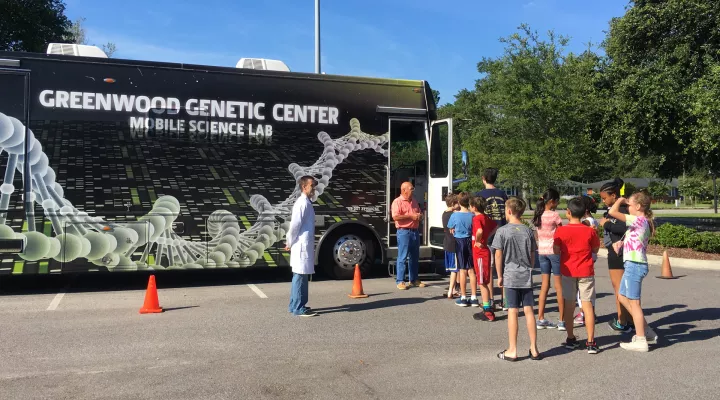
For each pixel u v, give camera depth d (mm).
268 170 9203
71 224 8125
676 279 11023
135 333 6379
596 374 5199
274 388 4723
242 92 9156
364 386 4805
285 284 9617
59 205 8086
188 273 10633
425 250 10227
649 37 18641
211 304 7957
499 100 19969
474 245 7293
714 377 5137
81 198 8188
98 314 7262
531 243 5625
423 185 10469
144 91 8625
